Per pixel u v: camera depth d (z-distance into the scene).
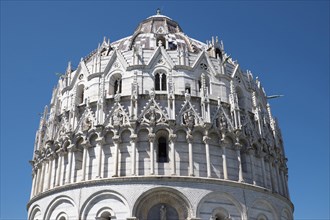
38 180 52.59
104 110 48.50
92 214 43.03
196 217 41.66
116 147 45.16
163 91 48.81
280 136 59.09
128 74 50.81
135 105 47.22
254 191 46.38
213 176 45.06
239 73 55.66
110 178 43.38
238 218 43.94
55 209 46.00
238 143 47.88
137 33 62.03
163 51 51.94
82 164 46.50
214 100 49.81
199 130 46.69
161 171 44.03
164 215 42.50
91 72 53.81
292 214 52.91
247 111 52.38
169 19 68.94
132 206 41.75
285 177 55.59
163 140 47.00
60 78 58.78
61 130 51.12
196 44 61.19
